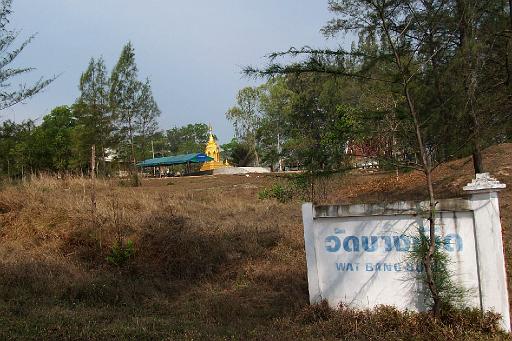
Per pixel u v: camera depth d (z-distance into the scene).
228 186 26.45
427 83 6.36
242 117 54.00
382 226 5.79
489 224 5.37
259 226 11.75
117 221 10.36
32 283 8.01
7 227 11.28
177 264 9.19
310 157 6.48
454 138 5.98
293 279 8.05
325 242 6.05
